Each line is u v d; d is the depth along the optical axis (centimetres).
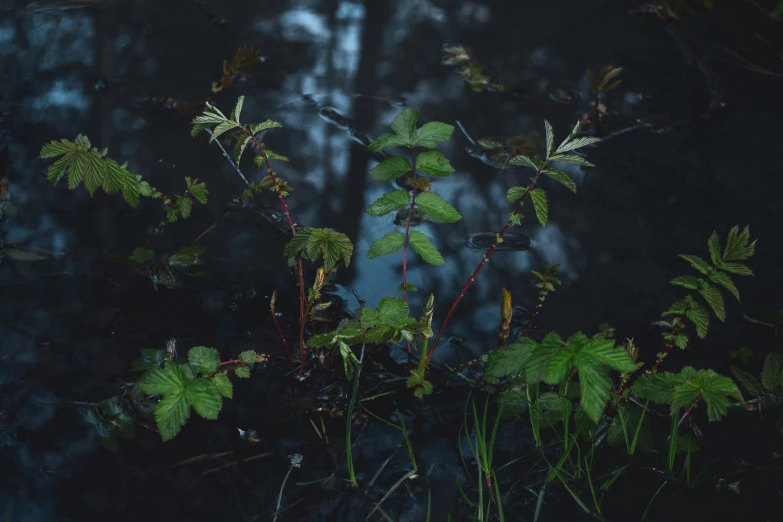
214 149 327
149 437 220
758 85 381
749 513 211
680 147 343
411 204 229
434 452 223
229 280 272
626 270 284
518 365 206
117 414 224
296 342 253
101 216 294
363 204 307
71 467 210
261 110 348
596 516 208
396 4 432
